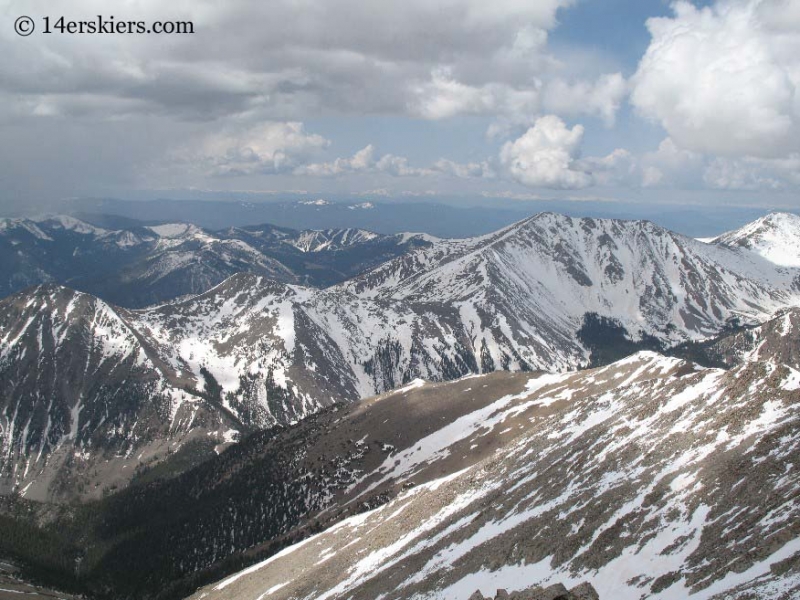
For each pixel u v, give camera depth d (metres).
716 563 48.12
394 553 102.81
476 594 43.38
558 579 60.75
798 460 58.50
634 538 60.47
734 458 66.31
